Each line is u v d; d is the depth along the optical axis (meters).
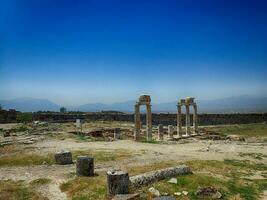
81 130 53.41
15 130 53.94
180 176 20.83
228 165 27.41
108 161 27.95
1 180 21.42
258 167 28.17
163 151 35.31
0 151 33.12
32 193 18.67
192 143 45.38
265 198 19.09
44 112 88.12
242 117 93.31
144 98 48.31
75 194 18.34
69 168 25.06
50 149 33.66
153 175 19.77
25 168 25.36
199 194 18.30
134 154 31.34
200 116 90.19
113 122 80.38
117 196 16.98
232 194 19.09
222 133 67.81
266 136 61.72
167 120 87.19
